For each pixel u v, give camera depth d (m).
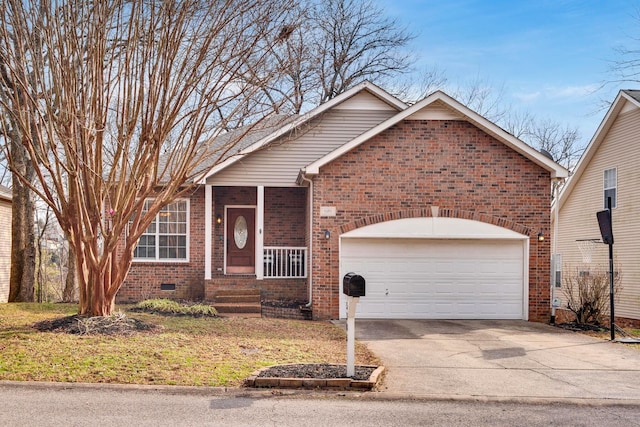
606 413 7.25
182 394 7.68
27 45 10.70
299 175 16.02
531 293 15.51
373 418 6.87
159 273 17.78
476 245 15.66
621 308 20.42
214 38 11.00
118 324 11.24
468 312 15.57
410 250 15.57
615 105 20.42
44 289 32.03
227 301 16.48
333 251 15.30
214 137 12.25
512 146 15.48
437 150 15.49
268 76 11.60
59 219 11.34
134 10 10.53
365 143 15.46
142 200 11.53
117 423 6.45
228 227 19.39
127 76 10.66
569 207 24.22
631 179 20.12
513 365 9.91
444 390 8.17
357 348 11.16
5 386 7.79
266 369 8.79
